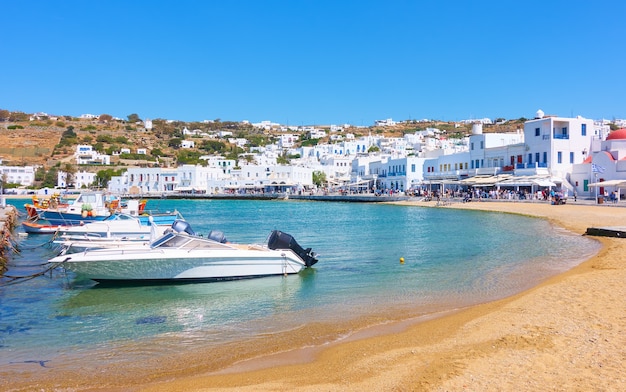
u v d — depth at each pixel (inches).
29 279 944.3
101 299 792.3
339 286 855.7
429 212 2891.2
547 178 3036.4
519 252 1181.7
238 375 451.8
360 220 2409.0
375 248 1332.4
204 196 5900.6
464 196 3599.9
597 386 376.2
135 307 738.2
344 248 1343.5
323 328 598.5
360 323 614.2
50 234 1839.3
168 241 912.9
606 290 681.0
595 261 961.5
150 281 894.4
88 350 539.2
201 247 922.7
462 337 531.8
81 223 1668.3
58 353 531.2
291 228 2016.5
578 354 445.1
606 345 462.0
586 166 2974.9
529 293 717.3
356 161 6072.8
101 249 914.1
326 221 2396.7
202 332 600.4
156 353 524.7
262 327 614.2
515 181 3129.9
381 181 5265.8
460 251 1237.7
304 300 758.5
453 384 395.5
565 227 1696.6
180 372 466.6
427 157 4980.3
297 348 525.0
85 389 432.8
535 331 523.8
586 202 2591.0
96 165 7372.1
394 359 473.7
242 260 919.0
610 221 1763.0
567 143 3147.1
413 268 1010.7
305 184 6289.4
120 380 450.9
